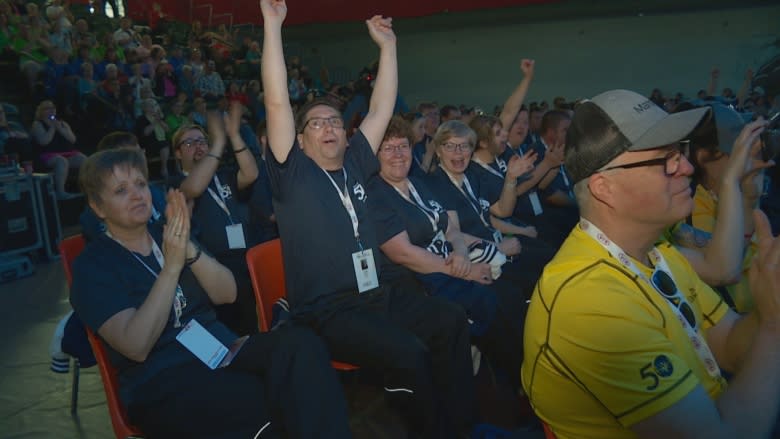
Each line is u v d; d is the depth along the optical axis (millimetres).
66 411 2564
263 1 2160
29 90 8391
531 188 3982
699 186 1985
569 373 1094
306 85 14938
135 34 11906
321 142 2250
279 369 1735
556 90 15820
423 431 2096
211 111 2979
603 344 1047
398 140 2697
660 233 1186
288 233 2230
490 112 16516
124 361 1803
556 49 15633
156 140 8875
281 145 2195
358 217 2311
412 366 2012
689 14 14281
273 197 2277
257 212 3457
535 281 3021
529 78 4117
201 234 3141
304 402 1690
